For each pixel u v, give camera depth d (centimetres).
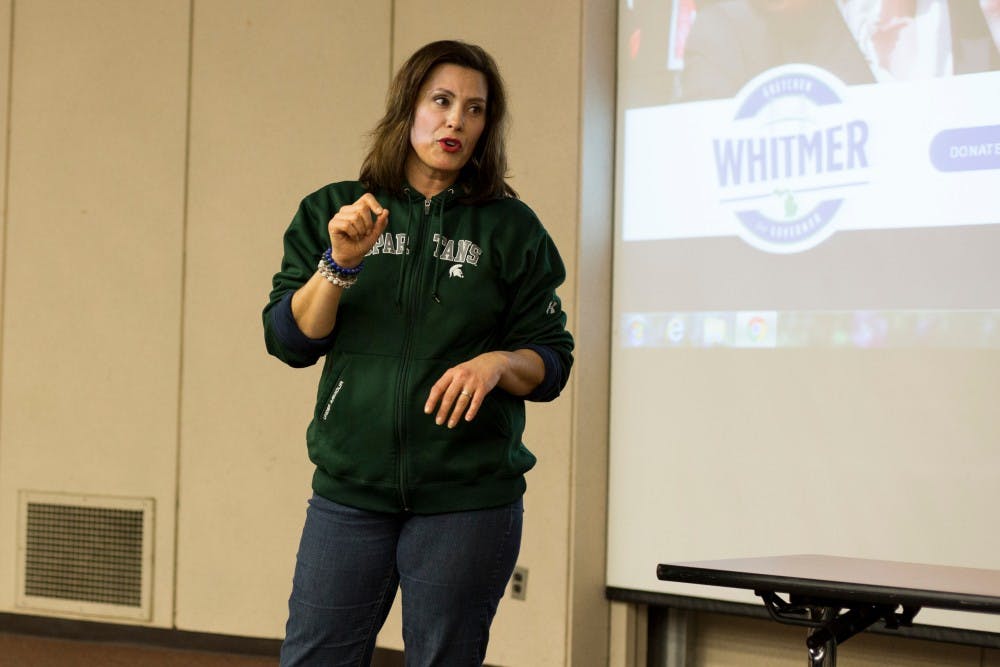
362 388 199
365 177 213
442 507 198
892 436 370
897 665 380
